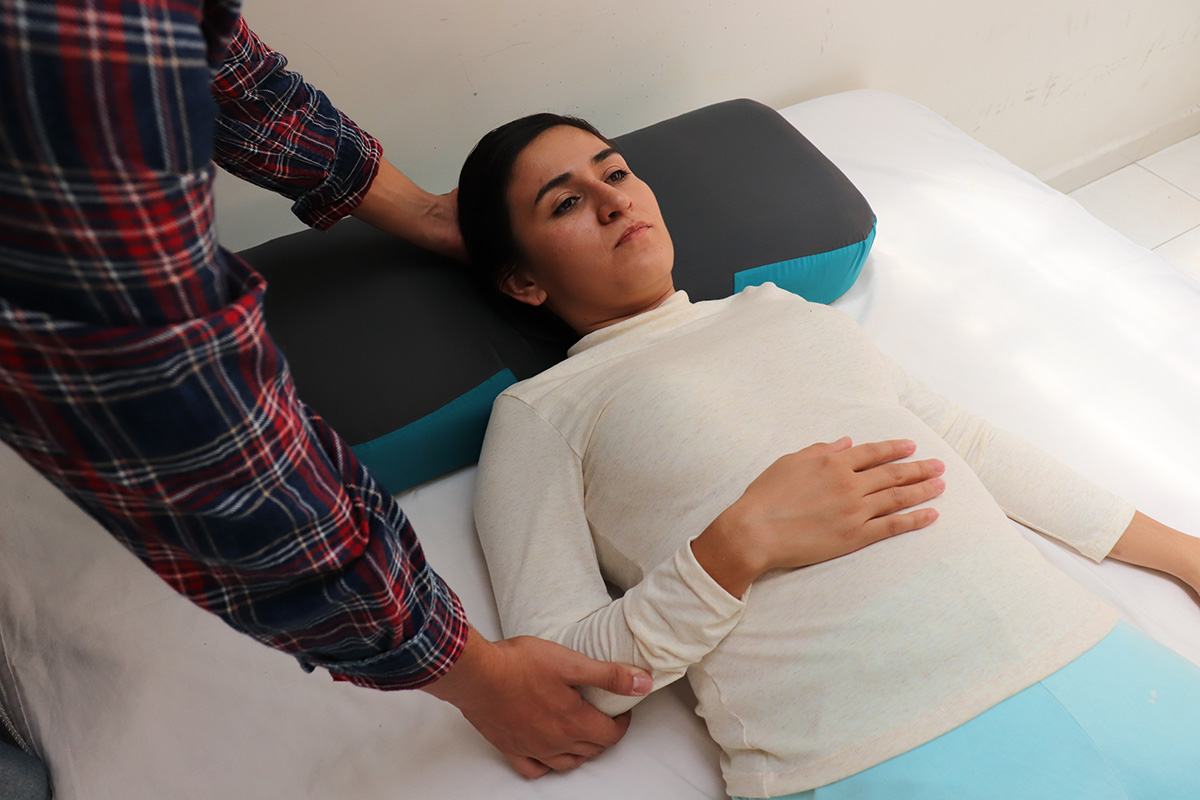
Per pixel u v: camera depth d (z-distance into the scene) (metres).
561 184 1.04
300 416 0.47
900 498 0.78
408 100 1.28
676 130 1.32
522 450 0.96
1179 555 0.90
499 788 0.79
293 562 0.48
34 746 0.86
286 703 0.87
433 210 1.13
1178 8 2.04
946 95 1.88
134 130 0.32
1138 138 2.29
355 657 0.58
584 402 0.96
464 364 1.05
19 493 1.00
